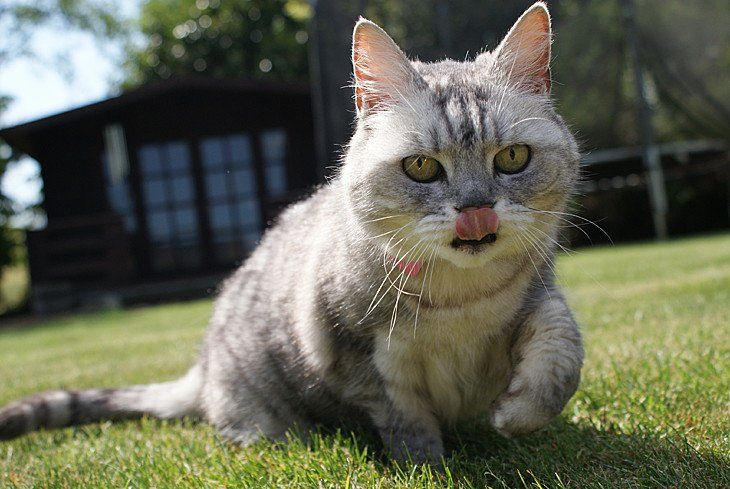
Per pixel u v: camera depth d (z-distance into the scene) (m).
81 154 2.46
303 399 0.54
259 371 0.56
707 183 2.49
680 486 0.40
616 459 0.44
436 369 0.49
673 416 0.49
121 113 2.45
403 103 0.49
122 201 2.53
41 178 2.45
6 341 1.52
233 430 0.58
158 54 4.82
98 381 0.79
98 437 0.59
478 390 0.51
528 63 0.51
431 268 0.47
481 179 0.46
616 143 2.39
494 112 0.47
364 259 0.49
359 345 0.49
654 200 2.35
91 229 2.46
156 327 1.42
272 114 2.50
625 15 2.14
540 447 0.47
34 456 0.56
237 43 4.71
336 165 0.56
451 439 0.52
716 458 0.42
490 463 0.46
